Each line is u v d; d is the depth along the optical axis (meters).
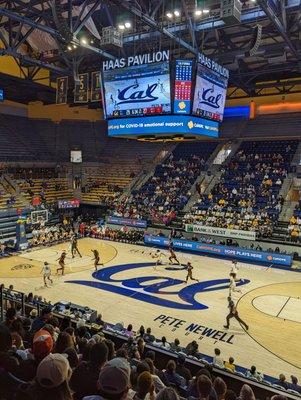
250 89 34.88
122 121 15.43
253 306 16.50
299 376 11.05
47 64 23.98
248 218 27.81
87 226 32.66
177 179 35.12
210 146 38.62
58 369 2.63
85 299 16.98
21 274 20.59
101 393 2.59
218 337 13.47
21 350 5.49
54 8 14.53
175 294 17.86
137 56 14.72
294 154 33.22
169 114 14.32
